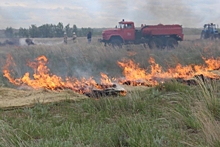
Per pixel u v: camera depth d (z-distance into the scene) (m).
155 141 4.09
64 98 7.16
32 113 6.06
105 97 6.69
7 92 7.62
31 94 7.57
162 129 4.68
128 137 4.46
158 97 6.71
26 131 4.86
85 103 6.50
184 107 5.65
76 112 6.17
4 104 6.70
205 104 5.45
